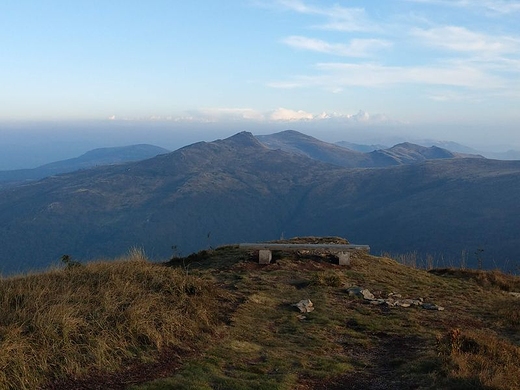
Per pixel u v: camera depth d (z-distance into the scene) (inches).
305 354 331.0
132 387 241.8
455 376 269.0
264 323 393.1
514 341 385.7
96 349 270.2
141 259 517.0
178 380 254.7
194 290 407.2
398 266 672.4
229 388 255.4
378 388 278.1
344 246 619.2
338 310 442.3
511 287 636.1
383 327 403.2
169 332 319.3
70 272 405.1
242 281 510.0
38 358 247.4
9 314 281.6
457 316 458.9
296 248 610.5
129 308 320.5
